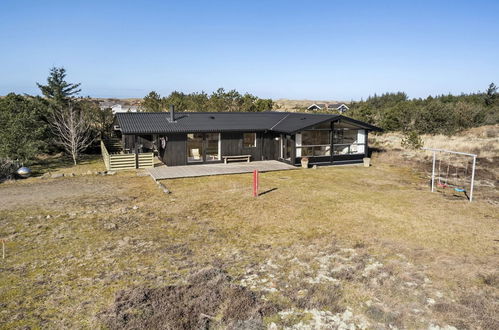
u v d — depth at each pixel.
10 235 10.23
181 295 6.86
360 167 22.00
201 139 22.27
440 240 9.84
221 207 13.11
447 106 36.78
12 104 25.12
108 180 18.06
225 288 7.11
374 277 7.69
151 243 9.68
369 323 6.09
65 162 23.97
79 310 6.45
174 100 38.78
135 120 22.30
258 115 26.47
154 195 14.93
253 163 22.69
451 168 21.08
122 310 6.37
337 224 11.21
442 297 6.90
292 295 6.94
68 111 26.97
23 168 19.12
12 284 7.40
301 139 21.77
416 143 26.97
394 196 14.71
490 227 10.91
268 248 9.34
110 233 10.43
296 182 17.44
